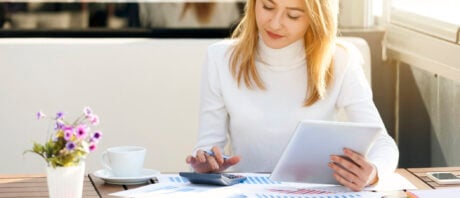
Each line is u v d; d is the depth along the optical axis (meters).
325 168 2.07
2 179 2.14
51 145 1.83
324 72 2.43
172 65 3.25
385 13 3.49
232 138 2.52
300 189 2.05
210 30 3.64
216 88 2.49
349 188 2.07
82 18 3.61
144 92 3.24
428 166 3.31
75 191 1.85
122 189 2.04
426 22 3.15
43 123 3.20
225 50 2.52
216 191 1.99
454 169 2.28
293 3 2.34
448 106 3.10
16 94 3.20
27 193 1.99
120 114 3.23
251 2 2.43
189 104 3.26
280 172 2.08
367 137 2.01
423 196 1.92
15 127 3.20
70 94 3.21
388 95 3.50
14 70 3.19
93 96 3.22
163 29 3.64
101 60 3.22
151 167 3.26
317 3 2.36
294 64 2.45
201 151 2.23
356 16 3.55
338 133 2.00
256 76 2.44
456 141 3.04
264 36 2.38
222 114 2.51
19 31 3.57
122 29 3.63
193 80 3.26
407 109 3.44
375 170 2.07
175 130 3.25
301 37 2.43
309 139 2.01
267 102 2.45
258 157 2.47
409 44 3.28
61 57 3.21
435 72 3.07
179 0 3.63
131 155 2.10
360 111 2.44
